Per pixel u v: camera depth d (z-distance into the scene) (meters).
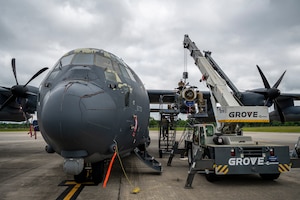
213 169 7.18
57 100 5.48
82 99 5.59
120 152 7.43
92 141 5.70
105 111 5.95
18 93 11.98
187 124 11.85
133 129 7.33
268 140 25.16
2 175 8.79
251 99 13.59
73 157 5.75
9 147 20.80
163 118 13.95
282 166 7.21
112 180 7.79
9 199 5.82
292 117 15.85
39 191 6.51
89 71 6.66
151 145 22.58
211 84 10.07
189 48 12.62
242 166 7.12
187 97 12.02
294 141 23.48
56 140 5.48
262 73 12.87
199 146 8.58
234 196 6.04
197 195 6.13
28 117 13.54
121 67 7.98
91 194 6.18
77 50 7.60
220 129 9.16
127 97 7.09
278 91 12.32
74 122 5.31
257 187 6.99
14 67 12.53
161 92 15.98
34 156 14.60
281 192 6.43
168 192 6.41
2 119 15.47
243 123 9.02
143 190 6.59
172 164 11.34
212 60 11.62
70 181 7.69
